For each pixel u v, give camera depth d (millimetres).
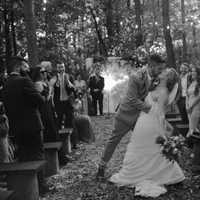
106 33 26078
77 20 23703
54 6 18453
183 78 10508
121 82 18469
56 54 18109
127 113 6117
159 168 5781
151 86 5949
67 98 9680
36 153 5992
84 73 19391
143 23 26016
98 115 17328
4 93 5926
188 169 6633
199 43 33812
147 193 5445
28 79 5855
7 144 6516
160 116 5863
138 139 5820
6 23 17359
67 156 8211
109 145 6348
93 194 5695
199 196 5371
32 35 9523
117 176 6062
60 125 9719
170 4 32500
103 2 24141
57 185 6285
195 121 7984
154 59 5938
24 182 5285
